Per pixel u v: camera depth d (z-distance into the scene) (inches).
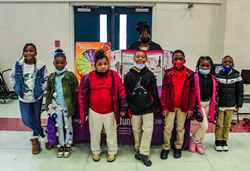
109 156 104.9
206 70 102.6
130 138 116.0
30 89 103.9
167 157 107.8
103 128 105.9
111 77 98.3
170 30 211.9
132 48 130.5
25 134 133.3
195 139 111.0
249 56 206.5
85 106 99.2
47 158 107.0
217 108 105.6
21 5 205.3
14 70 103.6
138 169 98.5
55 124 107.0
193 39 214.1
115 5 208.1
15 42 211.2
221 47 209.0
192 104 100.8
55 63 102.0
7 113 169.8
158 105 103.0
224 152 113.3
